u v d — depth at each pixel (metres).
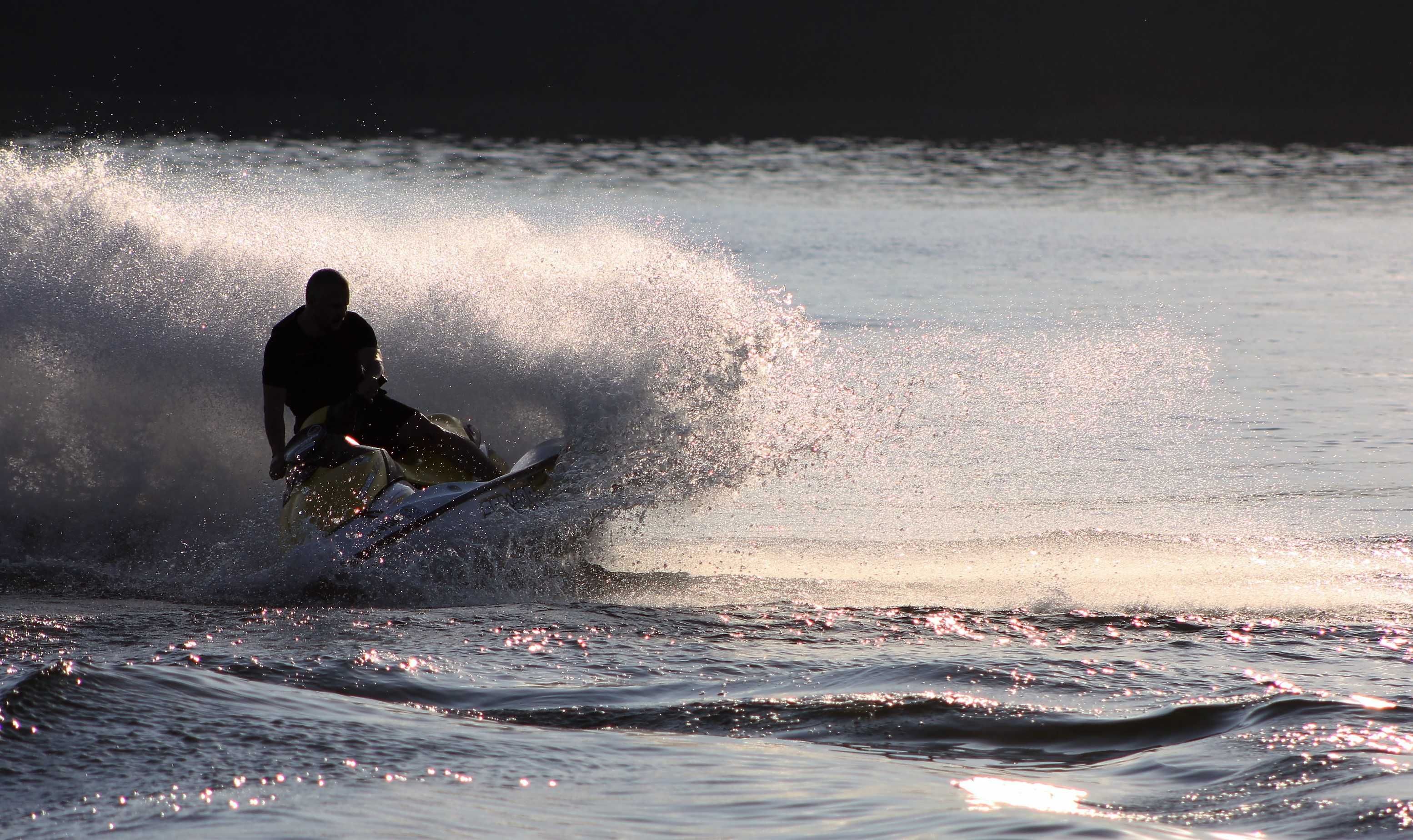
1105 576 25.94
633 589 25.36
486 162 150.75
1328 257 87.50
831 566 27.39
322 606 24.08
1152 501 33.09
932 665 18.39
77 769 13.09
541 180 131.75
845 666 18.69
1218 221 109.38
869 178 145.75
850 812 12.16
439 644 20.34
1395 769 13.18
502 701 16.98
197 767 13.27
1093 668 18.45
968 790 13.00
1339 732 14.46
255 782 12.91
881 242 91.12
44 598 24.52
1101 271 79.31
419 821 11.84
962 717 15.76
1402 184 145.25
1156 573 26.08
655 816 12.07
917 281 73.44
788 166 159.00
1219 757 13.88
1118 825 11.62
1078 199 126.50
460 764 13.62
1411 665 18.98
